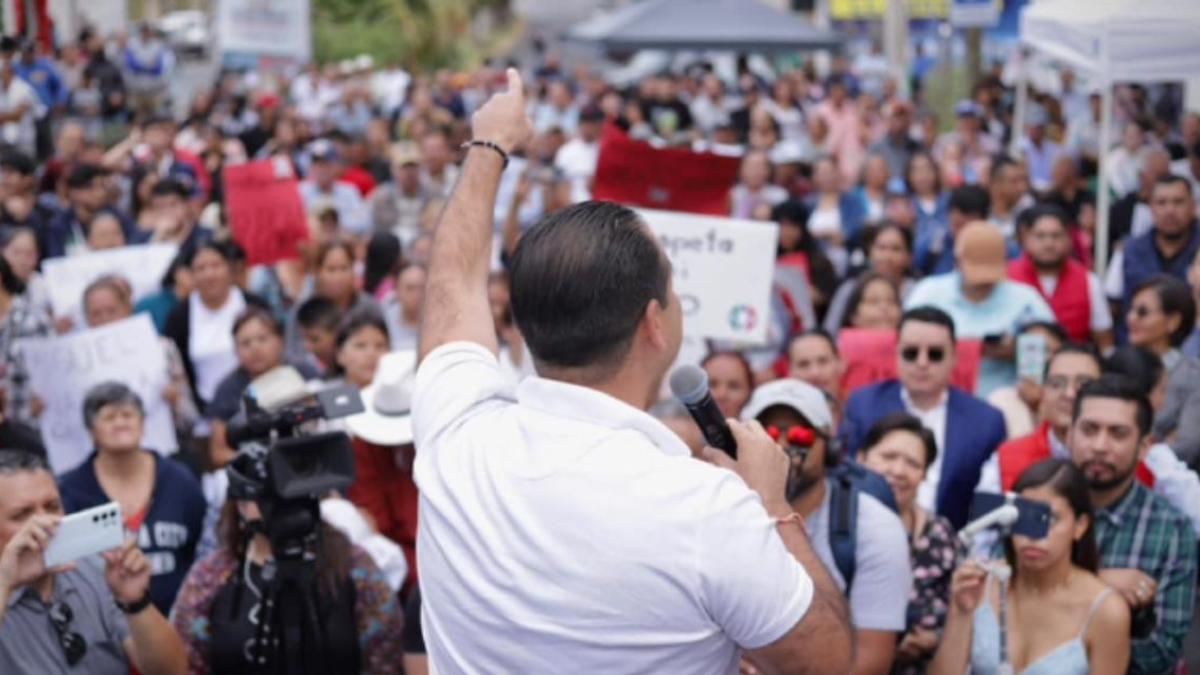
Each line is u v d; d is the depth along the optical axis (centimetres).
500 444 307
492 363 334
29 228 1262
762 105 2806
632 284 303
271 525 559
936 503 816
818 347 857
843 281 1300
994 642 591
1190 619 643
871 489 603
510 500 299
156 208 1455
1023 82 1881
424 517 314
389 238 1300
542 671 294
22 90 2472
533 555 295
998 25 2847
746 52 3100
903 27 3072
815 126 2594
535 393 308
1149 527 645
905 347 824
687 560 287
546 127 2867
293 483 549
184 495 764
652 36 3073
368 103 3139
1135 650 626
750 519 291
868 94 2920
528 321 308
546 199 1644
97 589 574
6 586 505
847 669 296
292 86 3403
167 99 3528
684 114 2853
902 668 649
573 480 296
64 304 1218
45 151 2477
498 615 297
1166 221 1162
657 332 307
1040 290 1109
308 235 1280
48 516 511
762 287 899
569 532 293
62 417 986
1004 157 1466
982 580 573
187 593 604
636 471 294
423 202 1759
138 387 991
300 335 1126
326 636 586
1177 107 2150
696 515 289
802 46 3092
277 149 2278
